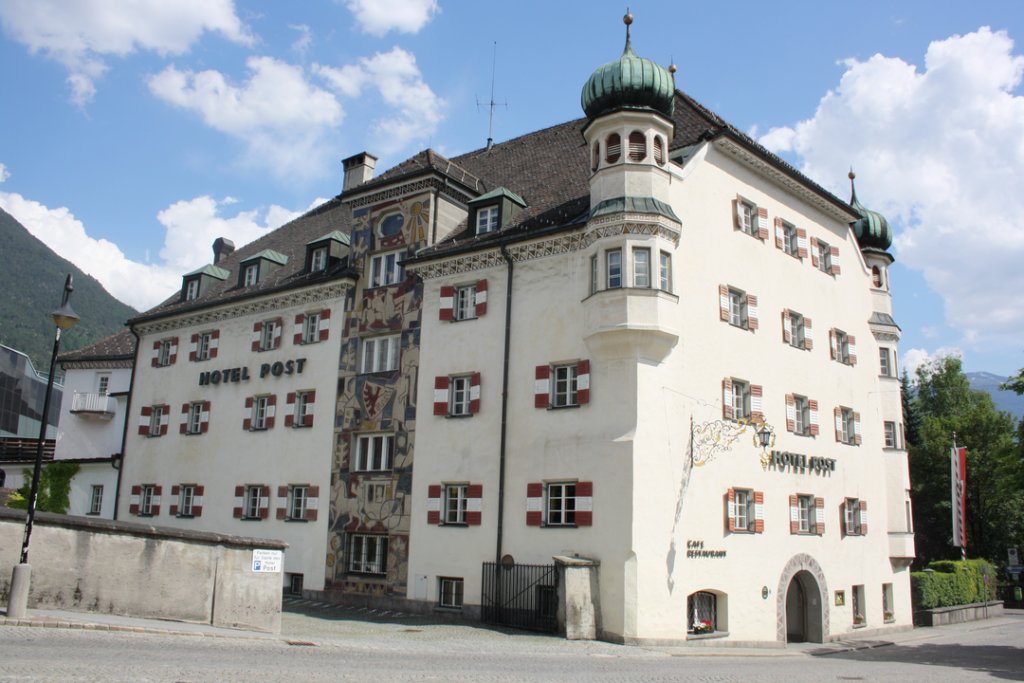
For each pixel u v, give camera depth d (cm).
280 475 3316
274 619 2039
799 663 2136
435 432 2861
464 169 3734
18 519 1627
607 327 2414
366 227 3303
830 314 3341
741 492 2711
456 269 2956
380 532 2933
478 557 2636
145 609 1791
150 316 4066
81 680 1036
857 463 3316
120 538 1766
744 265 2897
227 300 3700
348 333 3247
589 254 2589
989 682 1752
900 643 3023
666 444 2438
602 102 2595
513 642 2116
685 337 2572
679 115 3102
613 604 2291
